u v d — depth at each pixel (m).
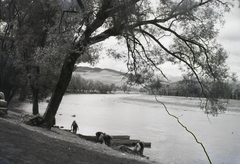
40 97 34.69
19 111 50.34
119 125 47.31
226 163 23.17
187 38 17.42
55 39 18.53
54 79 28.95
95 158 10.66
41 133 13.75
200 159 24.11
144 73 17.12
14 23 33.00
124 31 15.98
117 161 11.54
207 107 16.84
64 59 17.55
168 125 50.81
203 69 16.81
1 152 7.37
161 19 16.44
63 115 60.97
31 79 29.39
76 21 16.84
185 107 110.06
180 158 24.23
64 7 18.11
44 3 26.95
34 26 32.31
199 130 45.25
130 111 83.00
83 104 109.88
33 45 31.41
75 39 16.73
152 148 28.30
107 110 83.50
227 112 91.44
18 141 9.12
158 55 17.72
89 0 16.00
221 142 33.94
